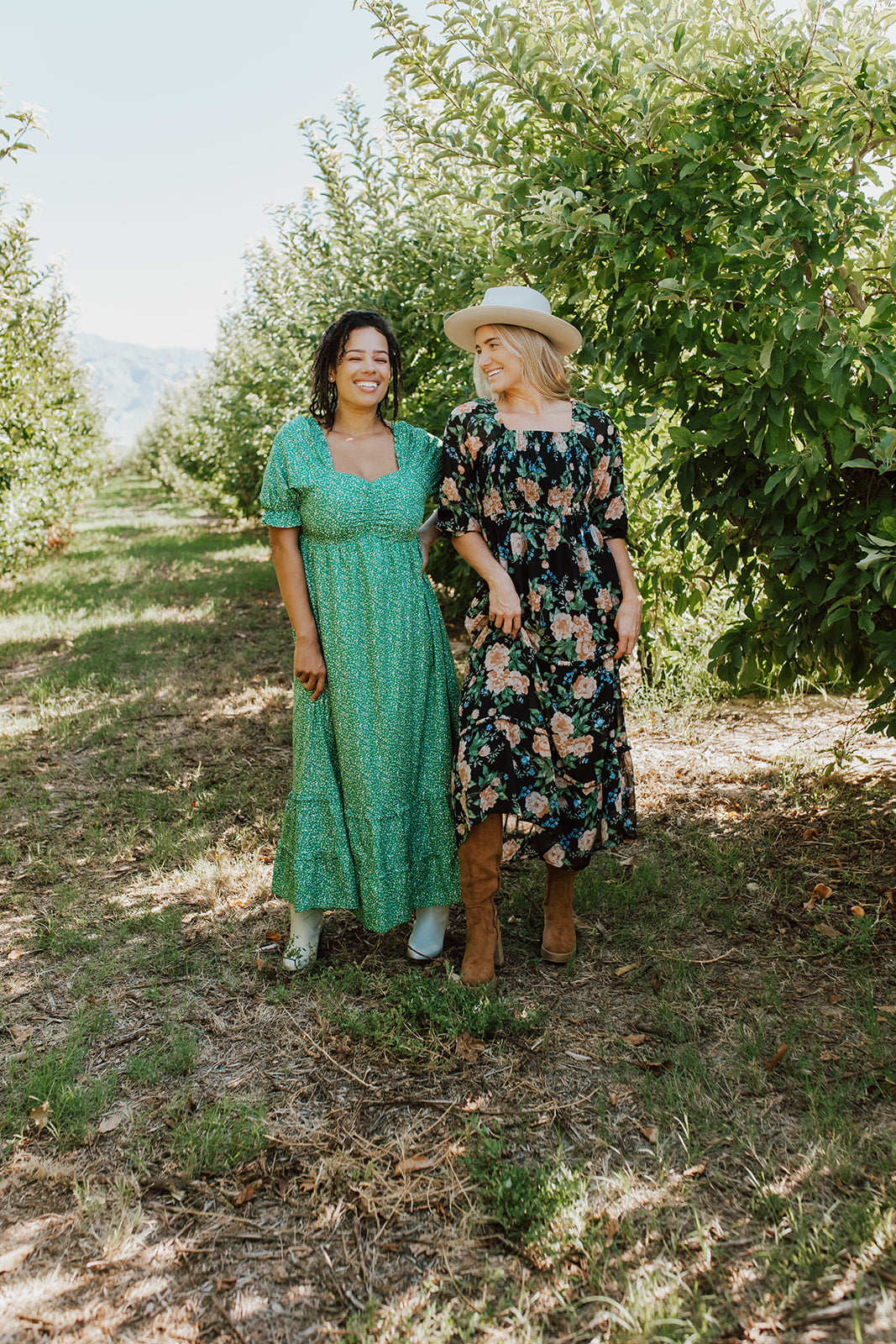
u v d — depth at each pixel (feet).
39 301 37.04
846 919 8.88
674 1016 7.44
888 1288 4.90
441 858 8.18
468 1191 5.76
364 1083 6.84
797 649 10.39
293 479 7.63
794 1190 5.62
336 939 8.92
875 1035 7.02
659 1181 5.75
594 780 7.63
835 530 9.16
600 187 9.70
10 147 15.72
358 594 7.73
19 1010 7.85
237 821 11.92
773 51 8.65
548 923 8.34
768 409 8.70
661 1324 4.72
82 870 10.62
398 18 10.66
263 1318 4.98
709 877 9.87
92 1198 5.76
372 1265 5.28
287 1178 5.94
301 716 8.09
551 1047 7.17
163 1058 7.08
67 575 36.40
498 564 7.46
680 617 16.01
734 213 9.00
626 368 10.36
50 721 16.47
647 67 8.77
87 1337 4.86
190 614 27.12
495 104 11.50
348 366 7.75
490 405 7.58
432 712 8.09
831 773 12.01
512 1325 4.84
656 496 14.85
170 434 96.78
